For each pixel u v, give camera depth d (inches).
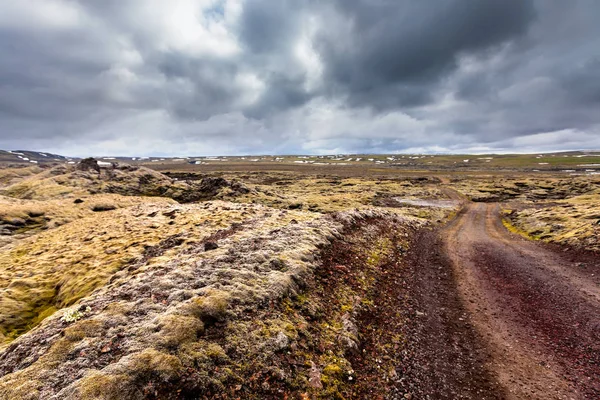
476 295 814.5
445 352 532.7
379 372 463.2
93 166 5044.3
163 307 471.5
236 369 378.3
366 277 832.3
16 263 1235.2
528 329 618.2
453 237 1771.7
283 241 865.5
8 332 707.4
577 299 766.5
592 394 425.4
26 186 4097.0
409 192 5054.1
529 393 428.5
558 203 3592.5
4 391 309.9
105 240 1393.9
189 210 1945.1
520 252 1349.7
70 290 844.6
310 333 499.8
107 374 326.0
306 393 381.1
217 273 593.9
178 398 321.4
